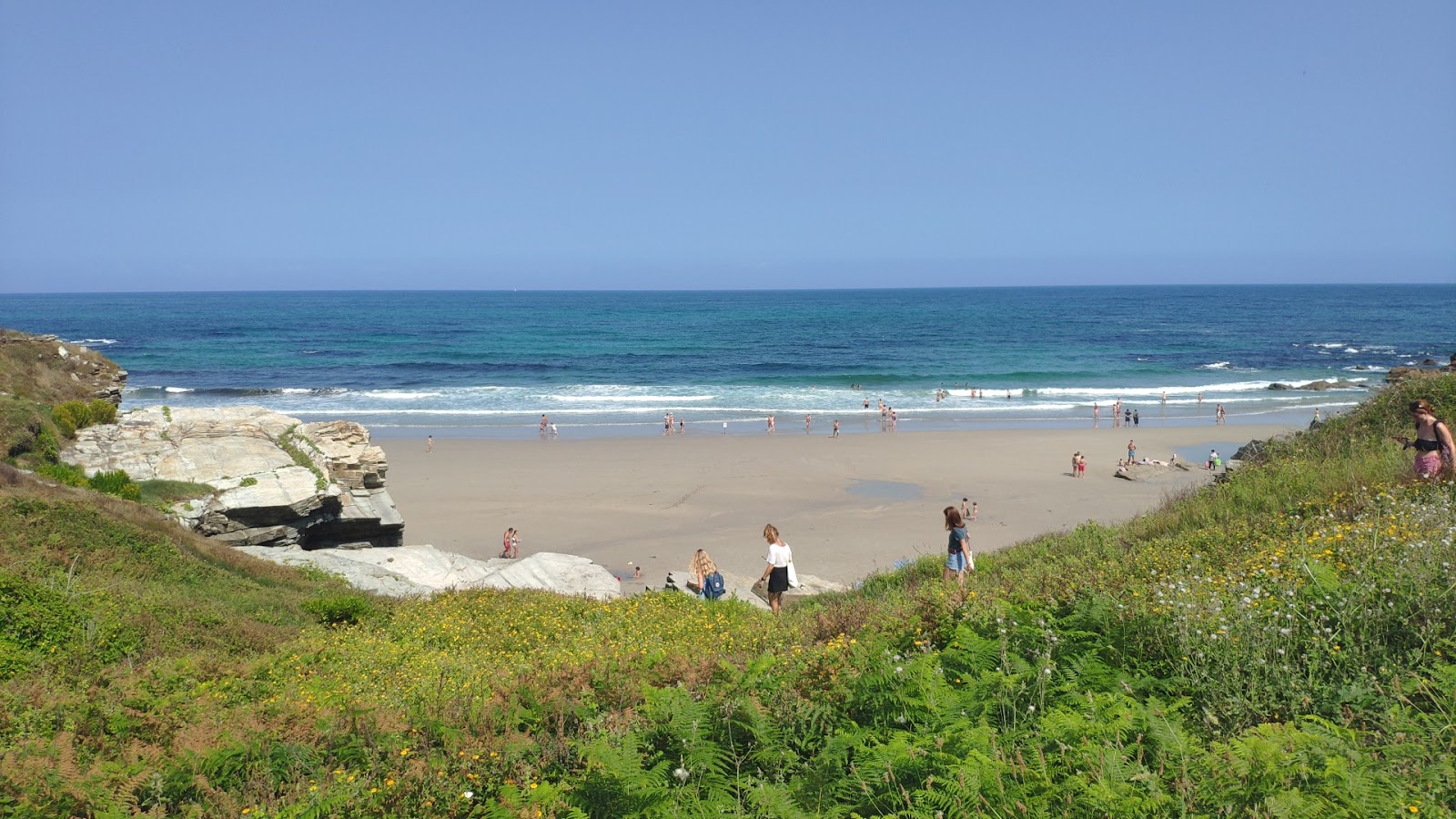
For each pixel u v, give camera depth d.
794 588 21.30
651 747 6.00
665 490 40.00
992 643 6.46
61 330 146.00
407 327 160.25
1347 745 4.52
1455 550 6.74
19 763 6.47
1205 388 75.94
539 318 193.38
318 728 7.46
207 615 13.39
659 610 15.55
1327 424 19.16
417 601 17.80
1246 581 7.26
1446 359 99.56
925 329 154.50
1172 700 5.65
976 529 33.00
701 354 109.81
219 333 141.88
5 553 14.45
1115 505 36.22
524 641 13.88
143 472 24.66
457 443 51.31
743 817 4.70
